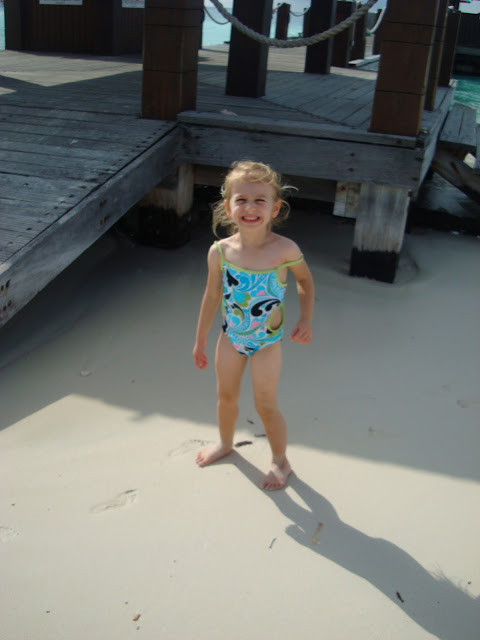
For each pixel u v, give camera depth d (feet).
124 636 7.09
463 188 22.89
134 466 9.77
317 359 13.19
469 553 8.29
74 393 11.75
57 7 37.70
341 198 16.97
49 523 8.61
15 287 11.91
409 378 12.64
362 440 10.58
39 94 20.66
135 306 15.16
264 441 10.44
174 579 7.81
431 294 16.69
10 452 10.05
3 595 7.55
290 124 16.74
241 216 8.37
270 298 8.75
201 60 37.17
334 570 7.98
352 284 16.90
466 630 7.22
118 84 24.13
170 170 17.26
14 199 13.85
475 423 11.18
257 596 7.60
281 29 49.90
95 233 14.23
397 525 8.73
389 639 7.09
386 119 15.96
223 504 9.02
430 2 14.78
